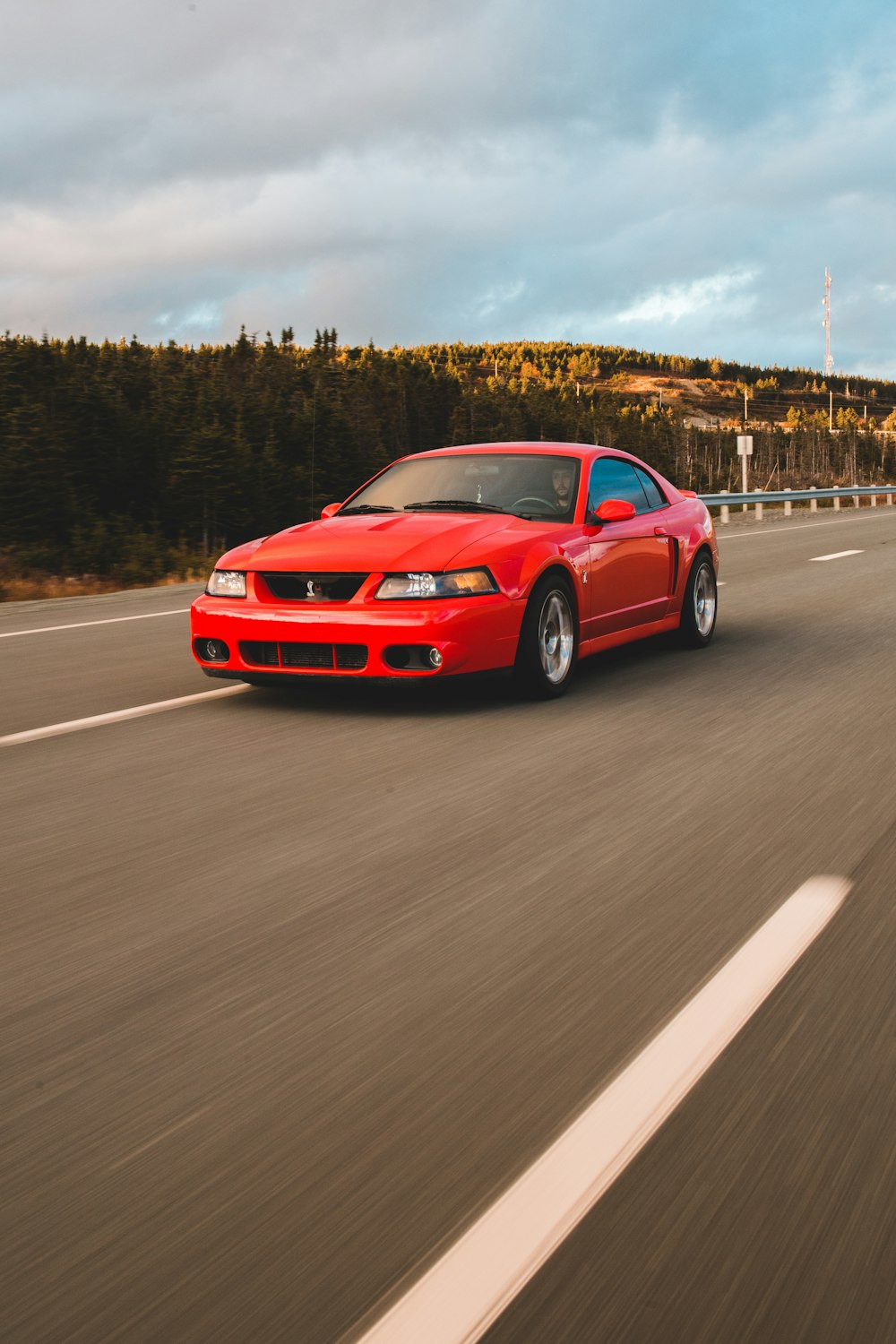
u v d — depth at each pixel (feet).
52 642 29.60
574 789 14.66
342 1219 5.97
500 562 19.77
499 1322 5.22
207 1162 6.50
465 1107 7.06
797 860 11.75
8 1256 5.71
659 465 423.64
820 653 25.82
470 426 356.18
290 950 9.61
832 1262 5.55
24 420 186.60
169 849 12.51
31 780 15.66
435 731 18.35
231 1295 5.42
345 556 19.81
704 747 16.92
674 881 11.17
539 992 8.70
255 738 18.07
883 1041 7.78
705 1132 6.70
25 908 10.77
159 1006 8.57
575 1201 6.07
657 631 25.12
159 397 260.62
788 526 84.74
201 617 20.61
